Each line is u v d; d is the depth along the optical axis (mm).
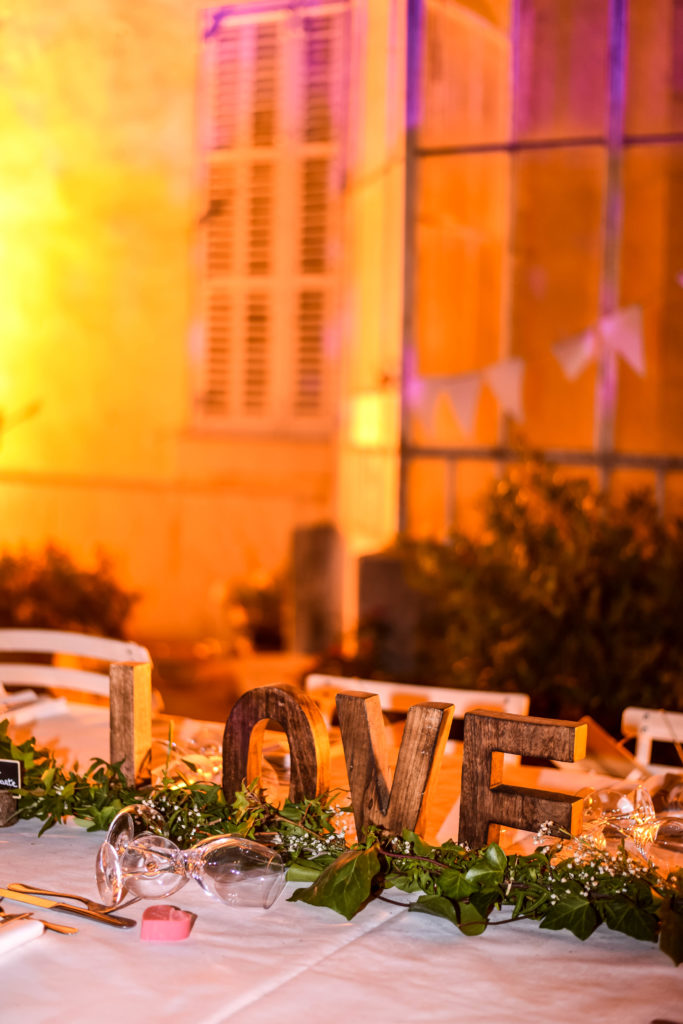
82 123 6883
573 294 4711
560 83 4645
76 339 7004
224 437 6746
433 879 1256
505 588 3414
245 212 6664
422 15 4711
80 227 6945
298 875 1307
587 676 3195
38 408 7074
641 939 1160
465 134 4738
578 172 4660
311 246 6562
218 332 6758
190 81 6711
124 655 2289
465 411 4367
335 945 1150
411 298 4773
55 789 1536
